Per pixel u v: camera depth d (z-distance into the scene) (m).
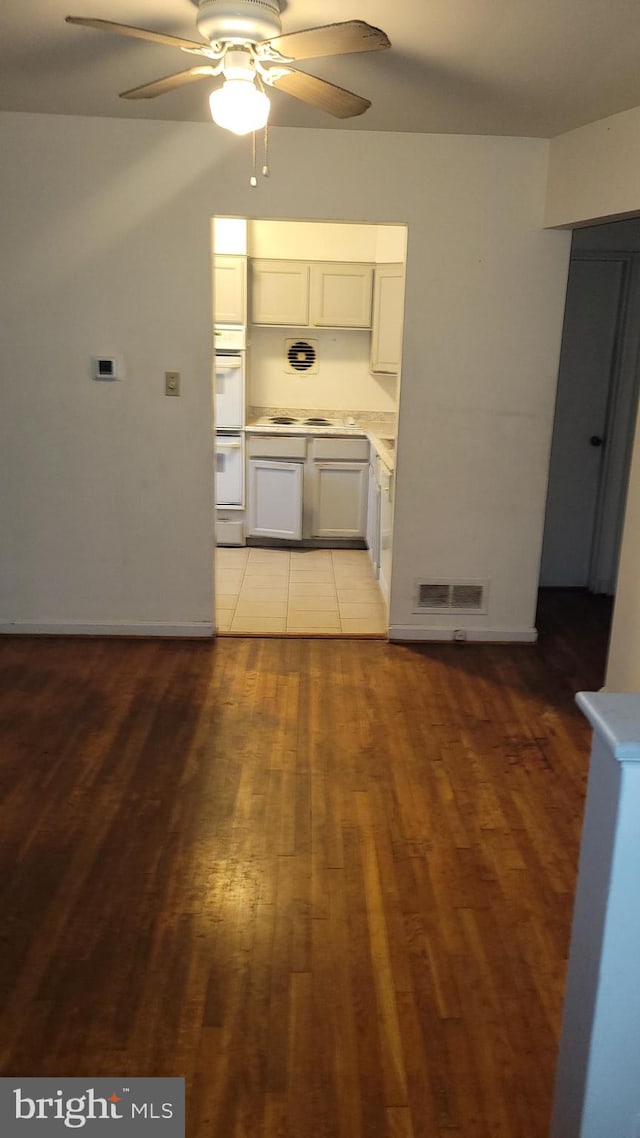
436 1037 1.94
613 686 3.47
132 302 3.90
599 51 2.52
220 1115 1.73
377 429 6.14
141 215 3.81
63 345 3.94
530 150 3.81
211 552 4.20
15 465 4.08
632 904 1.24
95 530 4.17
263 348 6.37
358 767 3.11
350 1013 2.00
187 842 2.63
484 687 3.85
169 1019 1.96
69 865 2.51
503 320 4.00
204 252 3.86
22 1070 1.82
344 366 6.41
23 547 4.19
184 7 2.34
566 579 5.42
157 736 3.30
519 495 4.21
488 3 2.18
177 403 4.02
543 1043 1.93
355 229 5.86
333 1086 1.81
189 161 3.76
